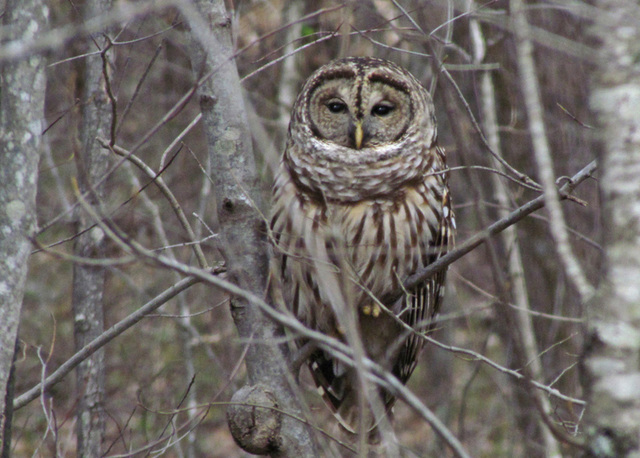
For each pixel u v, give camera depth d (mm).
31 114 6910
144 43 16734
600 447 5152
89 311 10961
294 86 16859
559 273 14062
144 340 16609
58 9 13477
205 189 14875
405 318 10391
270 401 7125
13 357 7195
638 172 5168
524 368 5449
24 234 6914
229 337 15094
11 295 6891
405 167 10102
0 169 6887
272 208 10156
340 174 9977
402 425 18906
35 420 14461
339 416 9977
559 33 12883
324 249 8516
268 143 5734
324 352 10375
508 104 14461
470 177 5695
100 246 10969
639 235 5156
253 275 7273
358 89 10281
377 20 13477
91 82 10328
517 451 17438
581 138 13578
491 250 5555
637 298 5141
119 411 14492
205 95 7348
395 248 10023
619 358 5145
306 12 15984
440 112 17391
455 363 21406
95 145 10297
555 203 5125
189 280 8172
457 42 14141
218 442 17359
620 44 5277
